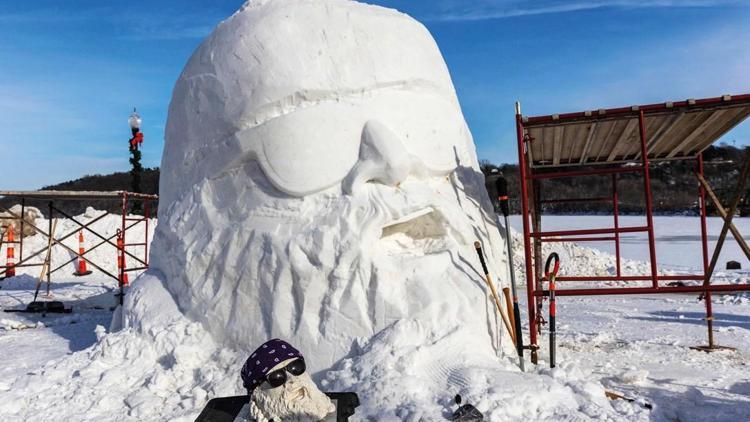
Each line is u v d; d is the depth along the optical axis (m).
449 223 5.30
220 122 5.70
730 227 6.22
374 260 4.82
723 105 4.88
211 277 5.39
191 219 5.77
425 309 4.66
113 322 6.47
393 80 5.49
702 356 6.14
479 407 3.67
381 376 4.13
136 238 19.12
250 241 5.17
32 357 6.49
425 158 5.42
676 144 6.78
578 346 6.59
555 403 3.86
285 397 3.07
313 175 5.15
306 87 5.33
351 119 5.29
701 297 8.75
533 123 5.20
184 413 4.35
